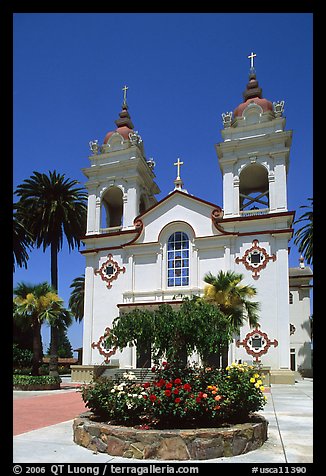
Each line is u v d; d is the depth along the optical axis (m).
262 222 32.50
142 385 11.43
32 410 18.11
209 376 11.80
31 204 43.38
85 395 11.61
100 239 37.19
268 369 28.47
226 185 34.34
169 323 12.02
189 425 10.34
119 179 38.34
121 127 41.22
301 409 17.48
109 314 35.28
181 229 34.34
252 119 35.06
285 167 33.69
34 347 31.56
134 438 9.44
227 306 26.19
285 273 31.05
